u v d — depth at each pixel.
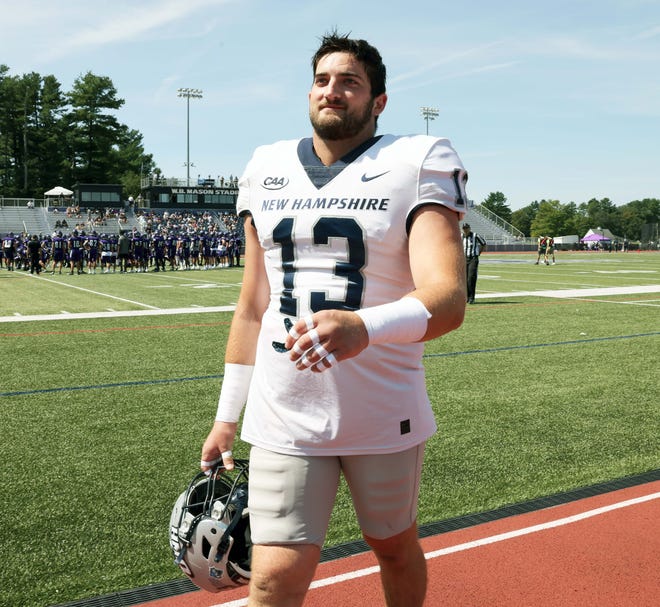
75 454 4.68
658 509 3.76
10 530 3.48
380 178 1.76
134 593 2.88
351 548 3.29
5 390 6.56
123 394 6.41
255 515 1.83
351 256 1.77
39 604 2.78
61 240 27.92
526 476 4.26
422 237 1.71
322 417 1.78
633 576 3.03
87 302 14.98
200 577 1.96
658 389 6.61
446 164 1.77
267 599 1.77
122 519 3.62
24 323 11.45
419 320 1.50
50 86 78.69
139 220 49.50
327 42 1.84
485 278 23.58
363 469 1.82
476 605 2.79
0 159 80.88
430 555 3.22
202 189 53.00
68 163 77.56
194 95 53.28
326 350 1.39
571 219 124.44
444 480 4.20
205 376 7.21
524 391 6.53
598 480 4.19
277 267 1.89
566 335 10.01
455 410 5.85
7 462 4.52
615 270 29.28
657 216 166.75
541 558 3.20
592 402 6.11
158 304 14.56
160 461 4.55
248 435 1.90
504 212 149.50
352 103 1.81
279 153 1.98
